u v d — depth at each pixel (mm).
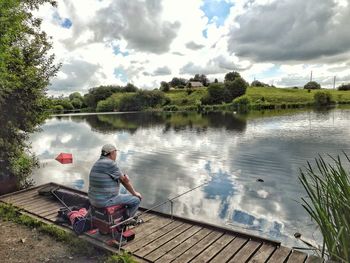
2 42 7641
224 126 35281
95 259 4711
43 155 17469
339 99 93000
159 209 8438
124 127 37625
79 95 111062
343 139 22344
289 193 9891
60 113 87375
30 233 5641
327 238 3473
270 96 95000
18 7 8359
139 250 4898
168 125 39125
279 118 44531
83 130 34250
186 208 8547
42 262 4633
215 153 17938
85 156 17172
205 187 10781
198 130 31578
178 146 20891
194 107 88062
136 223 5633
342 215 3350
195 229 5672
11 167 10758
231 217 7871
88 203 6254
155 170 13531
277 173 12703
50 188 7754
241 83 95812
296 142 21438
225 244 5082
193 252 4832
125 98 96188
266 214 8016
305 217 7758
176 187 10750
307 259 4504
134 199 5188
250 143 21578
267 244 5031
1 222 6168
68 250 4977
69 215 5781
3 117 9891
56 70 11523
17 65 10141
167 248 4961
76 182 11305
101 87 107750
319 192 3682
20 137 10891
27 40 10898
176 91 122875
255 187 10703
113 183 4980
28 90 10469
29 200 7336
